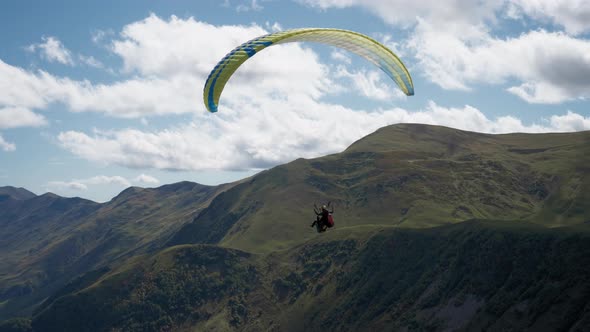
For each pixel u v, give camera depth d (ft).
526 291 429.79
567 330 362.12
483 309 446.60
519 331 391.45
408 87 116.57
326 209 91.30
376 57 114.32
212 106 104.63
